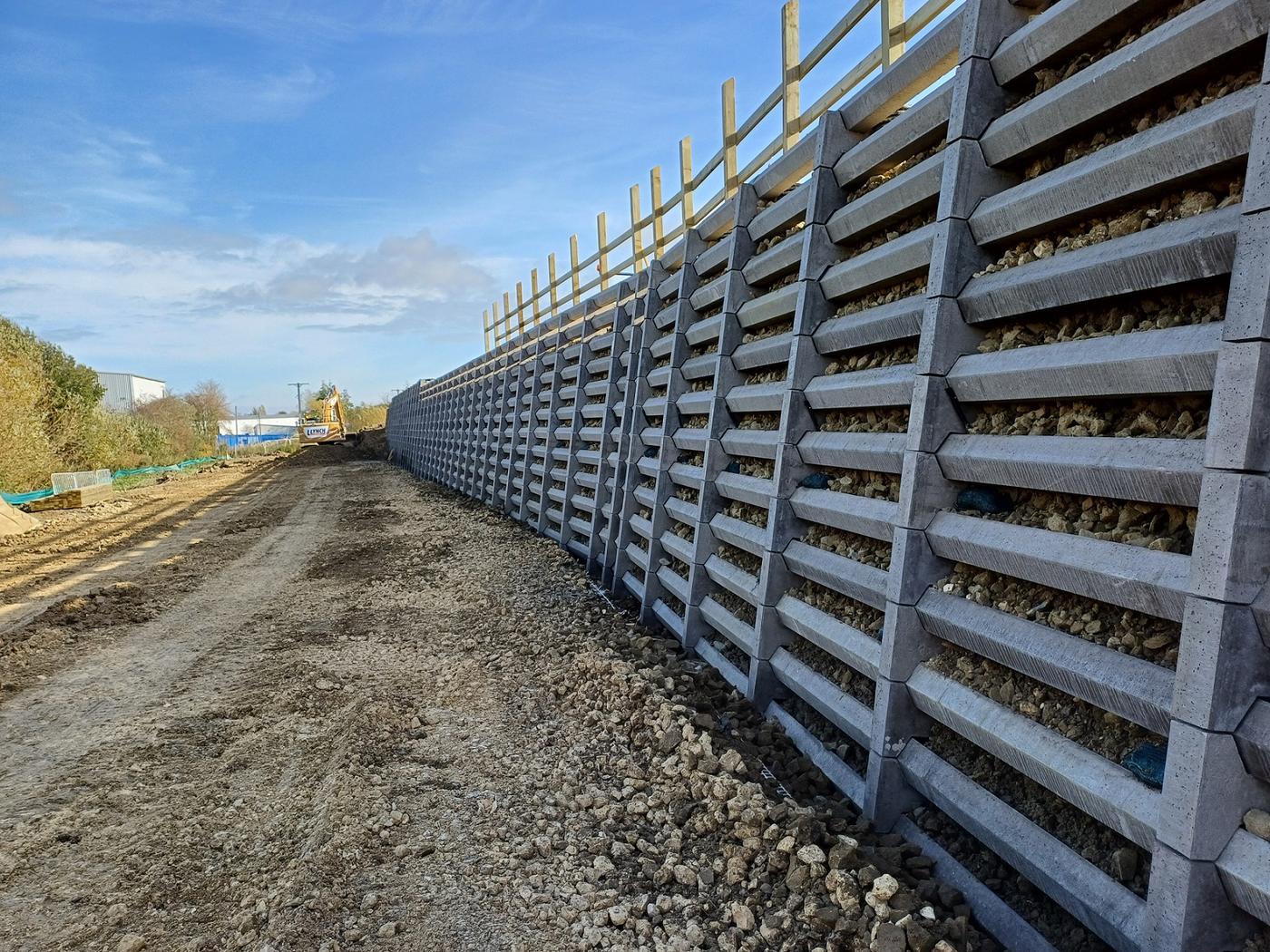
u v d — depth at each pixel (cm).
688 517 611
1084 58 271
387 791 412
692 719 436
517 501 1369
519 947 285
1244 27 206
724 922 286
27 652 714
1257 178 190
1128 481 234
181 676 638
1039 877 255
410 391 3362
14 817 408
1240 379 192
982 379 294
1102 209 260
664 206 779
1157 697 217
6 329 2595
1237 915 203
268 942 295
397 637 718
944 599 312
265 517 1784
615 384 882
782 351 469
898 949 243
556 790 405
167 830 390
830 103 472
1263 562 194
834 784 370
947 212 310
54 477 2238
